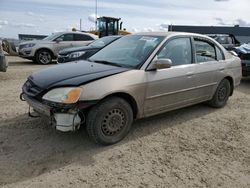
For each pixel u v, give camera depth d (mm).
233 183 3453
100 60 4941
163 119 5477
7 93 6961
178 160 3930
